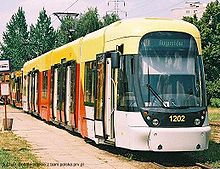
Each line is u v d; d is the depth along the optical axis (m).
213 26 63.53
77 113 20.97
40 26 115.19
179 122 14.95
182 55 15.50
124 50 15.76
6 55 117.88
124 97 15.52
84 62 19.88
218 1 63.81
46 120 29.05
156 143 14.73
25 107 40.28
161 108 14.93
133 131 14.92
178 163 15.14
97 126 17.69
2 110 46.12
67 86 23.08
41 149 17.98
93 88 18.36
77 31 91.06
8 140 20.62
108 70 16.92
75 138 21.56
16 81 49.94
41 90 31.28
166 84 15.18
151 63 15.29
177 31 15.64
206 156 16.55
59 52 25.38
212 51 61.69
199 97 15.37
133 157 16.08
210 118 39.03
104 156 16.31
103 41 17.55
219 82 61.75
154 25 15.62
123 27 16.11
